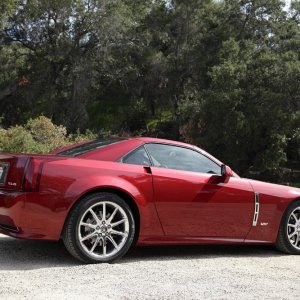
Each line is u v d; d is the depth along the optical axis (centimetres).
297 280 496
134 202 524
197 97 3634
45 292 405
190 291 431
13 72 4344
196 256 586
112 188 512
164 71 4306
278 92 3272
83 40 4203
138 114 4809
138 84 4572
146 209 531
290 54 3344
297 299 428
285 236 624
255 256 610
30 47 4241
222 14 4162
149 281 454
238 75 3281
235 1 4041
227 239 586
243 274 505
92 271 475
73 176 499
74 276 457
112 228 515
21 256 531
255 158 3322
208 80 4084
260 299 421
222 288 447
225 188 580
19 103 4416
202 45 4116
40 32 4091
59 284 430
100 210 510
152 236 539
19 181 490
